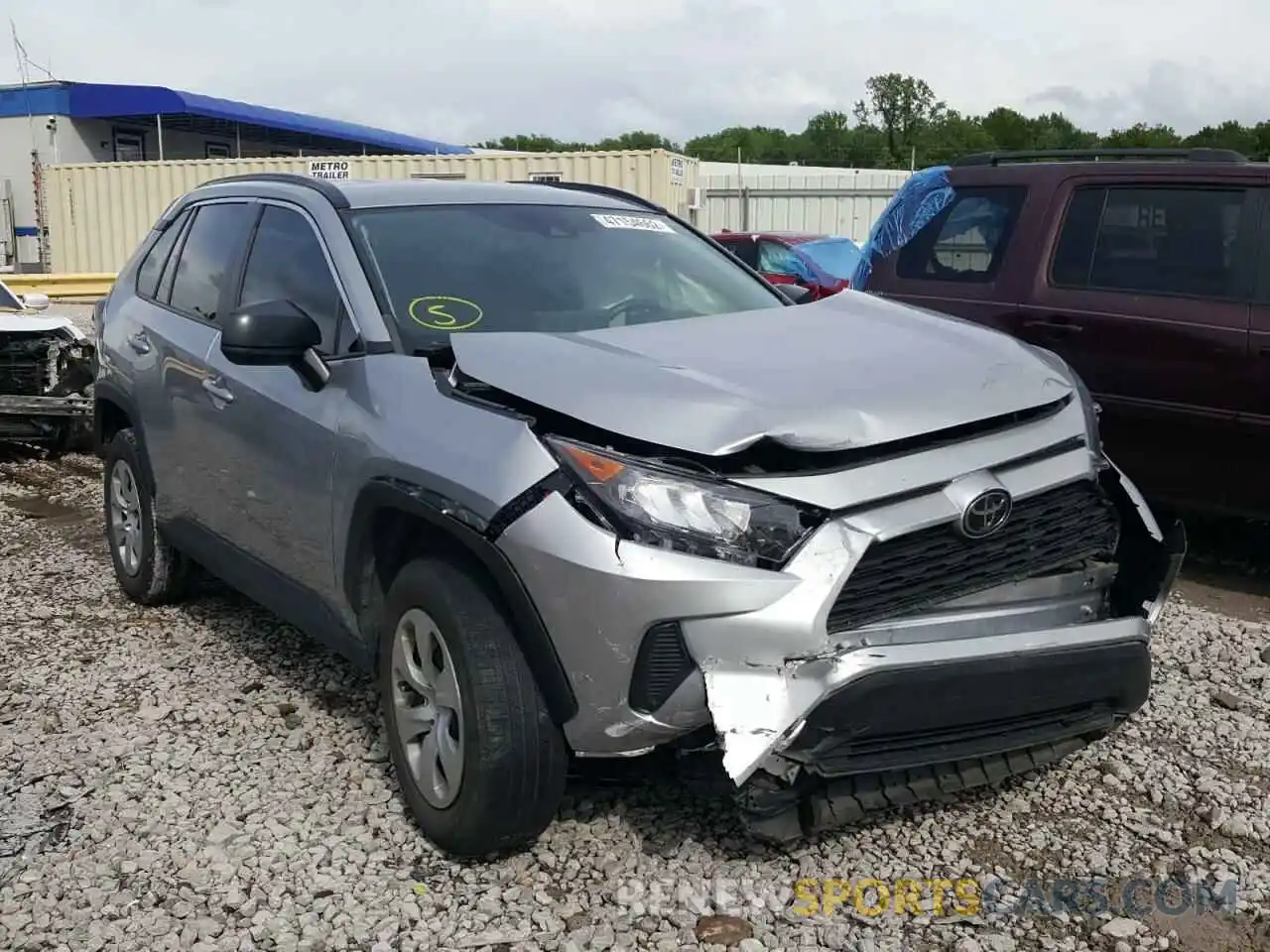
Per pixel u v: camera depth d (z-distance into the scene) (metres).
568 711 2.93
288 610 4.06
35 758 3.88
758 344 3.41
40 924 2.98
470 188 4.41
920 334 3.59
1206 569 5.91
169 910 3.04
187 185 23.38
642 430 2.83
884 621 2.91
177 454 4.68
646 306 3.98
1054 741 3.20
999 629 3.09
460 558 3.15
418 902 3.06
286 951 2.88
